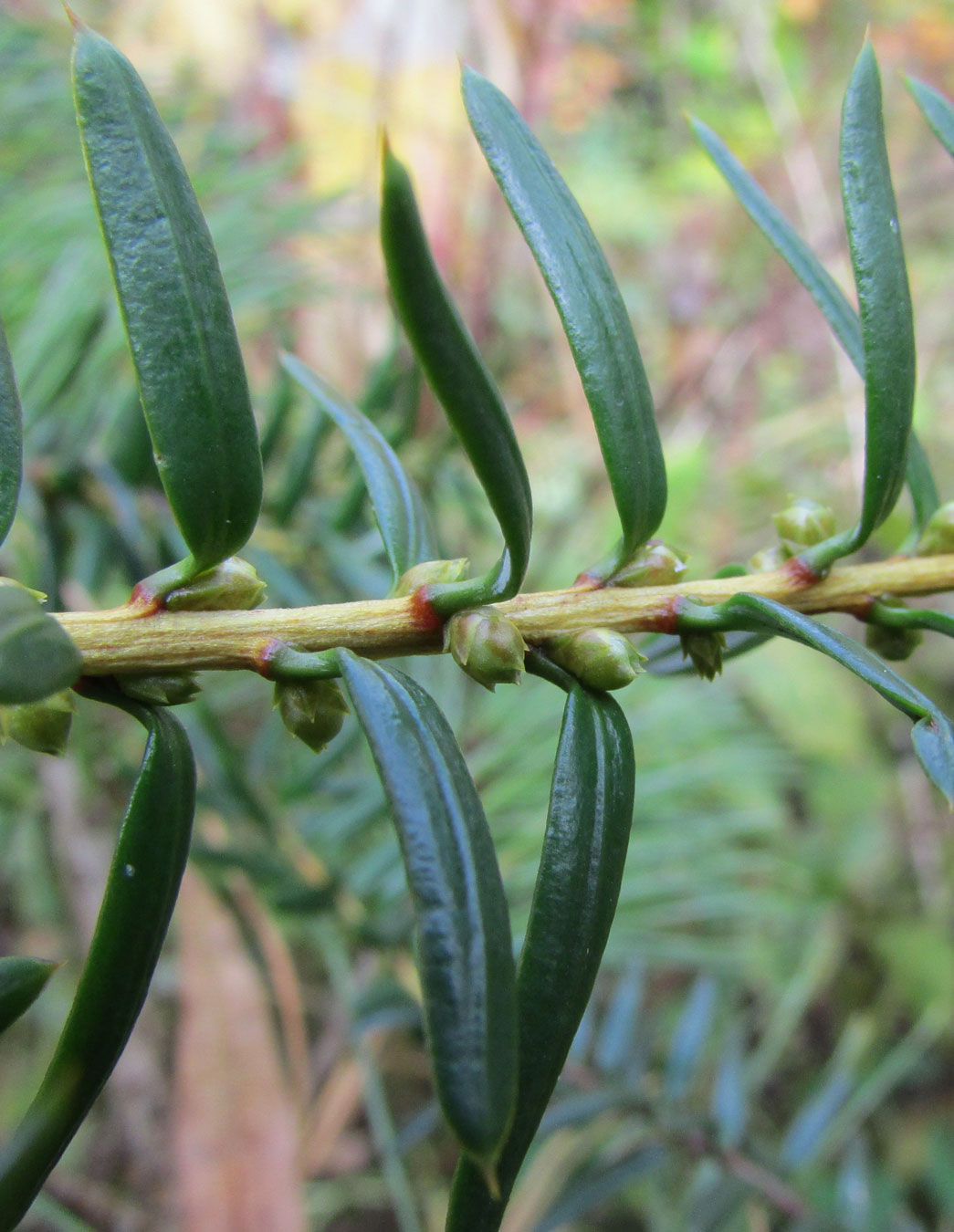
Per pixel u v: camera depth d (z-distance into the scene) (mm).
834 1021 185
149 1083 148
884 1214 104
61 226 95
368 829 96
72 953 146
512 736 106
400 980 96
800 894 181
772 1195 92
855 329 54
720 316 265
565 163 298
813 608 51
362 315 153
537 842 105
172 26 175
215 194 103
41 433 83
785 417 256
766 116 293
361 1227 162
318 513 90
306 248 145
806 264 55
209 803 91
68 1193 141
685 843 111
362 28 192
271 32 186
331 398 53
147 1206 142
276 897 89
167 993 157
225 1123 113
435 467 96
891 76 295
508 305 233
